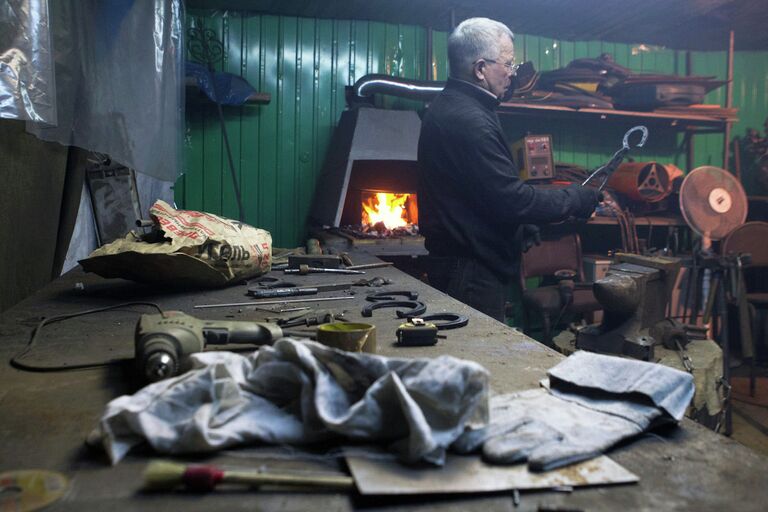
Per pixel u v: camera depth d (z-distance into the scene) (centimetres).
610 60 519
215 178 493
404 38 517
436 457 72
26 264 212
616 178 524
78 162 267
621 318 292
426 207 246
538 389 98
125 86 247
